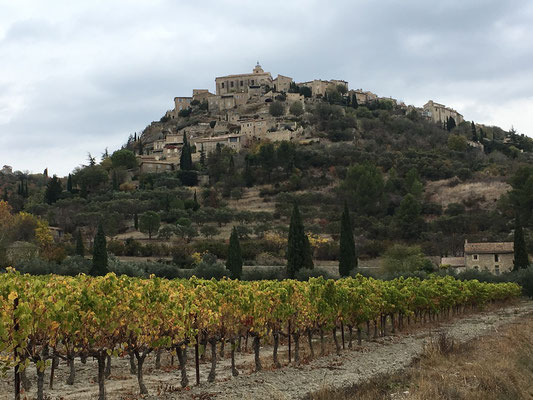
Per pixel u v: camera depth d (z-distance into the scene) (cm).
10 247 8319
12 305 1473
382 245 10512
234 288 2433
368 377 2036
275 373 2206
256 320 2275
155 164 17588
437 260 10312
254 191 15475
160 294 1905
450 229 11988
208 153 17500
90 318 1695
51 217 12775
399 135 19938
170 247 9900
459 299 4797
